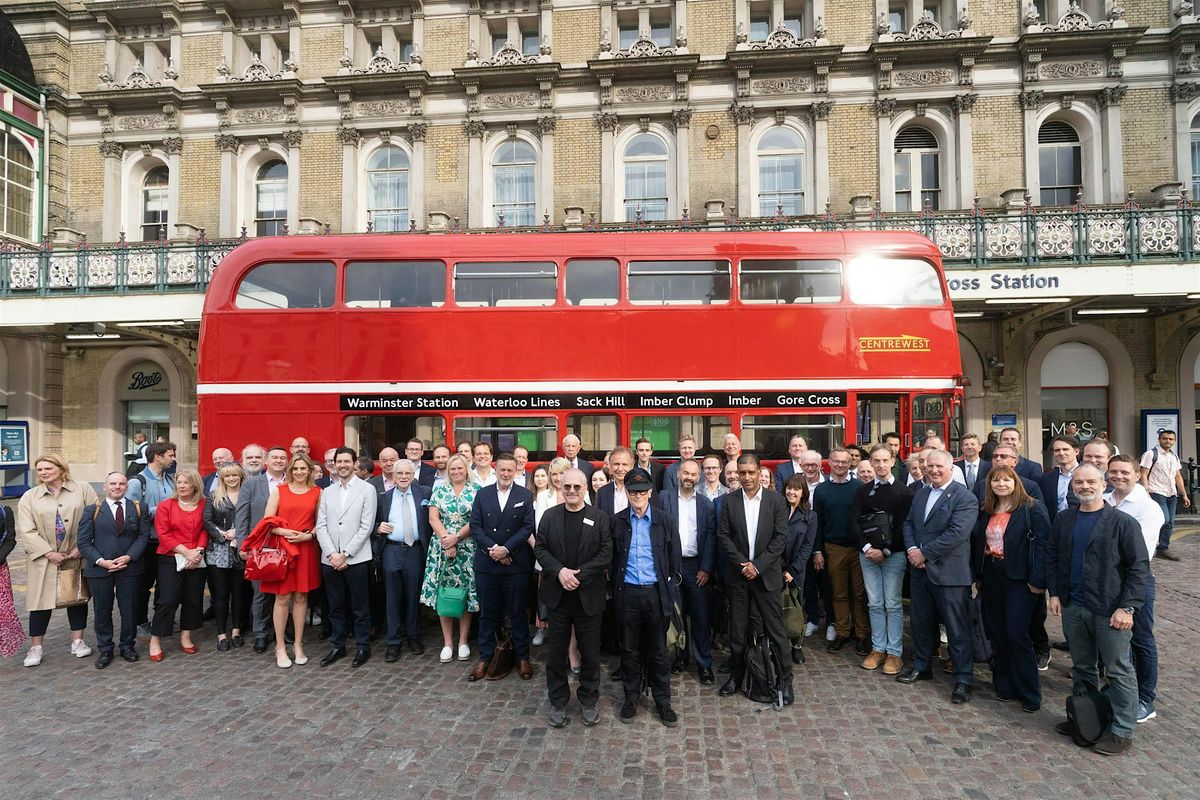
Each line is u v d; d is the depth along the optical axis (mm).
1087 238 12453
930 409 8133
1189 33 14852
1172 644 6586
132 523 6340
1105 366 15258
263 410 8133
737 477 6113
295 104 16875
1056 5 15711
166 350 17000
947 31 16125
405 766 4301
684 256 8344
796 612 5938
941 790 4020
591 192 16469
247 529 6488
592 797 3936
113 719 5027
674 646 5078
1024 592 5086
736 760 4379
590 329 8258
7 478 16375
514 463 5914
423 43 17047
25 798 3951
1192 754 4449
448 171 16828
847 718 5023
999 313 14586
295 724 4926
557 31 16719
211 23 17562
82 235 16844
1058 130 15828
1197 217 12250
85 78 17891
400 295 8320
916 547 5551
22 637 6031
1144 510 4730
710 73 16219
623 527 5062
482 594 5859
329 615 6410
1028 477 6605
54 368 17141
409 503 6539
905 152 16203
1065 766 4301
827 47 15508
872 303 8250
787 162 16234
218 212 17266
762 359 8188
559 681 4887
